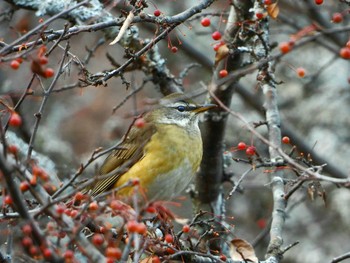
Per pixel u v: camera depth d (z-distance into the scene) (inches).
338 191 732.7
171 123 519.8
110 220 380.8
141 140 508.1
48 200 331.9
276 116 521.0
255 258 450.0
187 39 782.5
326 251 705.0
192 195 594.2
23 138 675.4
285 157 366.9
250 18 508.1
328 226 725.9
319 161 696.4
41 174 336.2
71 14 532.4
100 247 366.3
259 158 434.3
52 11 537.0
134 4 420.2
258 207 744.3
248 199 748.6
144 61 554.3
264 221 697.6
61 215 331.0
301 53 787.4
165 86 565.6
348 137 762.8
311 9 729.0
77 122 777.6
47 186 387.9
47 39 400.8
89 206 350.6
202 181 585.6
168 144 507.2
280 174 515.2
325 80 780.0
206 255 398.3
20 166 328.8
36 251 340.8
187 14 418.6
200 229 570.3
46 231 340.8
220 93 545.3
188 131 522.6
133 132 514.9
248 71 369.1
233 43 470.0
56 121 772.6
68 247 332.8
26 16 683.4
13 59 347.3
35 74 366.6
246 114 782.5
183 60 797.9
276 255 456.1
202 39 823.7
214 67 520.4
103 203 381.4
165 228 403.9
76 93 794.8
